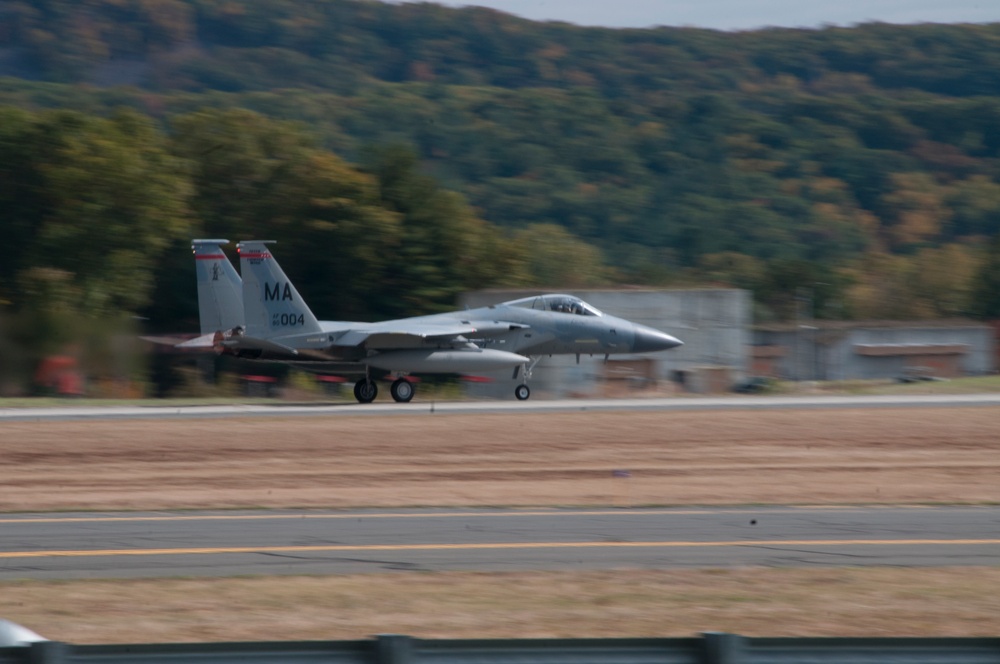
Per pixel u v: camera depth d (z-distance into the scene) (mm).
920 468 77938
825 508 61062
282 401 133250
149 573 43375
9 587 40688
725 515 58406
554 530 53406
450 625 35906
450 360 121750
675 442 89625
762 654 24594
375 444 86812
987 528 54375
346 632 35000
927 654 24891
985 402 120438
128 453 81688
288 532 52656
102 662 23062
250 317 118938
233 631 34938
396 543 49875
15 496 64188
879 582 42156
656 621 36562
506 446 86688
